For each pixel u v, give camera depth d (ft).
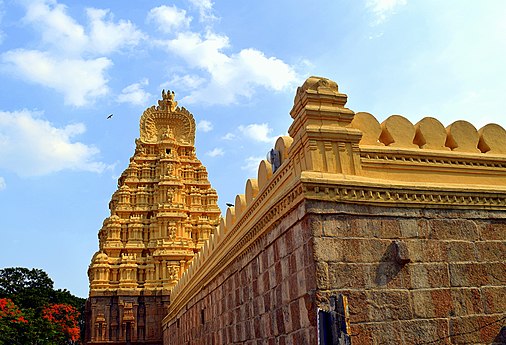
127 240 124.88
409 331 25.67
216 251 53.47
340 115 29.66
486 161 32.91
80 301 189.88
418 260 27.32
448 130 34.01
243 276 41.32
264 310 34.91
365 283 25.91
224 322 47.70
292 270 29.14
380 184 28.02
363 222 27.14
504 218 30.14
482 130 34.91
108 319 110.73
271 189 35.47
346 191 27.37
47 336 107.24
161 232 123.65
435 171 31.32
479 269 28.32
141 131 144.77
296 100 31.01
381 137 32.30
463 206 29.45
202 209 133.39
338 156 28.68
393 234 27.45
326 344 22.89
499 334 27.30
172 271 116.16
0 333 95.96
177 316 84.99
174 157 136.46
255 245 37.78
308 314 25.75
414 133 32.53
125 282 115.65
